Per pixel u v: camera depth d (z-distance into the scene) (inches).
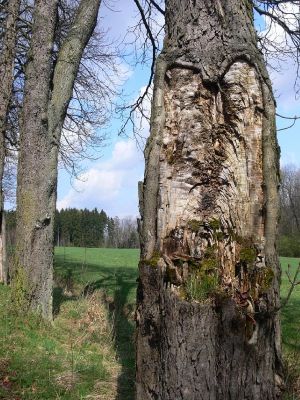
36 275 325.7
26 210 327.3
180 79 126.2
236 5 126.1
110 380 222.7
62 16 487.5
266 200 119.0
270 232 118.1
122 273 680.4
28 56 332.8
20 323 304.0
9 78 466.0
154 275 115.8
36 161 329.4
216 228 120.6
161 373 113.0
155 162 122.3
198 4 126.6
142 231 122.3
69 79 346.9
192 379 109.7
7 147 624.7
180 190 123.2
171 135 125.3
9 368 223.8
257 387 111.4
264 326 113.5
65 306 384.2
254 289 114.7
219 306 112.0
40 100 328.5
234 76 123.6
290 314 391.9
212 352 110.7
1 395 196.1
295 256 1059.3
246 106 123.1
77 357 256.2
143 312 118.3
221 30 125.1
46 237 331.9
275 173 120.8
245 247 118.0
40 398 196.9
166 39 131.9
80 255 987.9
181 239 120.8
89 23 356.8
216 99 125.7
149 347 116.7
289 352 255.6
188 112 125.1
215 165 123.8
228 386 110.2
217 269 116.9
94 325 337.1
